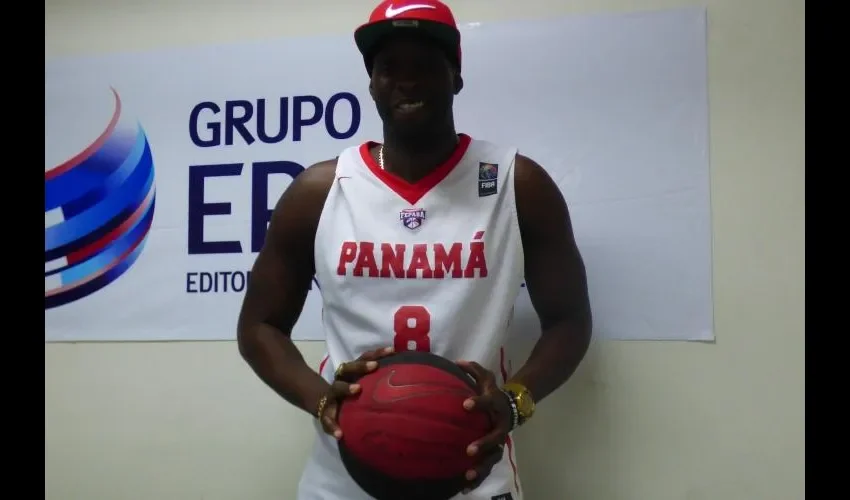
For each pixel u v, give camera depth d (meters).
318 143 1.28
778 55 1.17
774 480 1.13
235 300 1.29
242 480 1.26
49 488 1.32
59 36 1.38
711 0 1.19
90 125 1.36
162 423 1.30
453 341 0.87
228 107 1.31
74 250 1.35
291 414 1.26
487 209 0.89
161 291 1.31
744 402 1.14
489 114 1.22
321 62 1.29
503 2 1.23
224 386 1.28
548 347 0.92
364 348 0.88
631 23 1.20
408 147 0.89
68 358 1.34
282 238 0.95
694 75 1.18
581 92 1.20
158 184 1.33
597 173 1.19
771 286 1.15
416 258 0.87
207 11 1.33
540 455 1.18
